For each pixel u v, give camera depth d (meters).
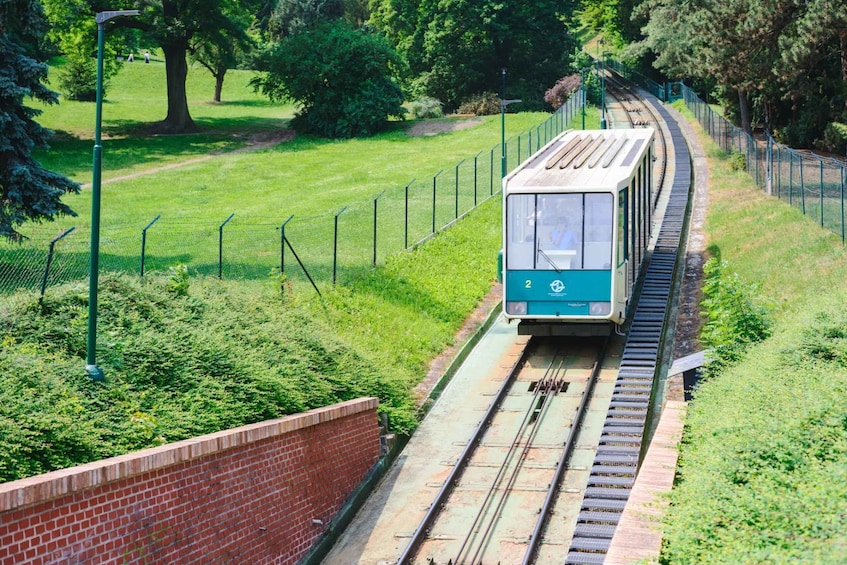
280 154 65.12
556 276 26.25
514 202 26.58
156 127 74.25
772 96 64.50
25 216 33.19
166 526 14.16
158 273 26.95
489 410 24.16
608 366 27.02
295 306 27.41
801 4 44.62
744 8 46.75
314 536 18.81
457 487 20.72
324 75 72.31
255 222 42.94
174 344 19.98
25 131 32.88
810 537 9.73
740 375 18.00
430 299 32.28
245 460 16.47
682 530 10.89
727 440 13.59
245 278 31.17
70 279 28.30
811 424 13.09
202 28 71.50
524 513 19.28
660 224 42.56
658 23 75.12
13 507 11.34
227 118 82.44
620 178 26.78
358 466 21.12
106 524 12.90
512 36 87.69
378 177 54.81
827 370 16.09
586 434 22.72
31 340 18.73
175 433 16.44
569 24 95.88
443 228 40.38
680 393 24.83
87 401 16.44
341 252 35.91
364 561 18.34
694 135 69.38
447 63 88.25
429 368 27.67
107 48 73.62
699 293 32.75
